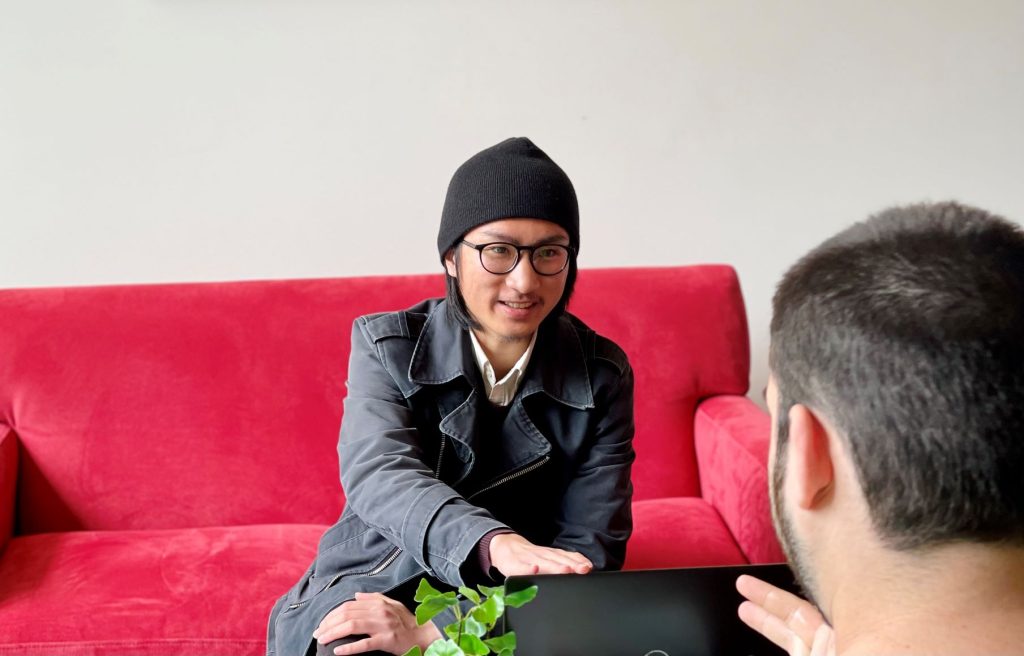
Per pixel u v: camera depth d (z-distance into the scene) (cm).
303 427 194
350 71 227
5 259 227
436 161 232
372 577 137
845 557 56
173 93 224
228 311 197
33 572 168
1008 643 51
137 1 220
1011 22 235
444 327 145
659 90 233
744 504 171
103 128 224
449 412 143
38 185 225
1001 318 53
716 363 205
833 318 56
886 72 236
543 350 146
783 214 240
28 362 192
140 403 192
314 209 231
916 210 60
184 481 191
